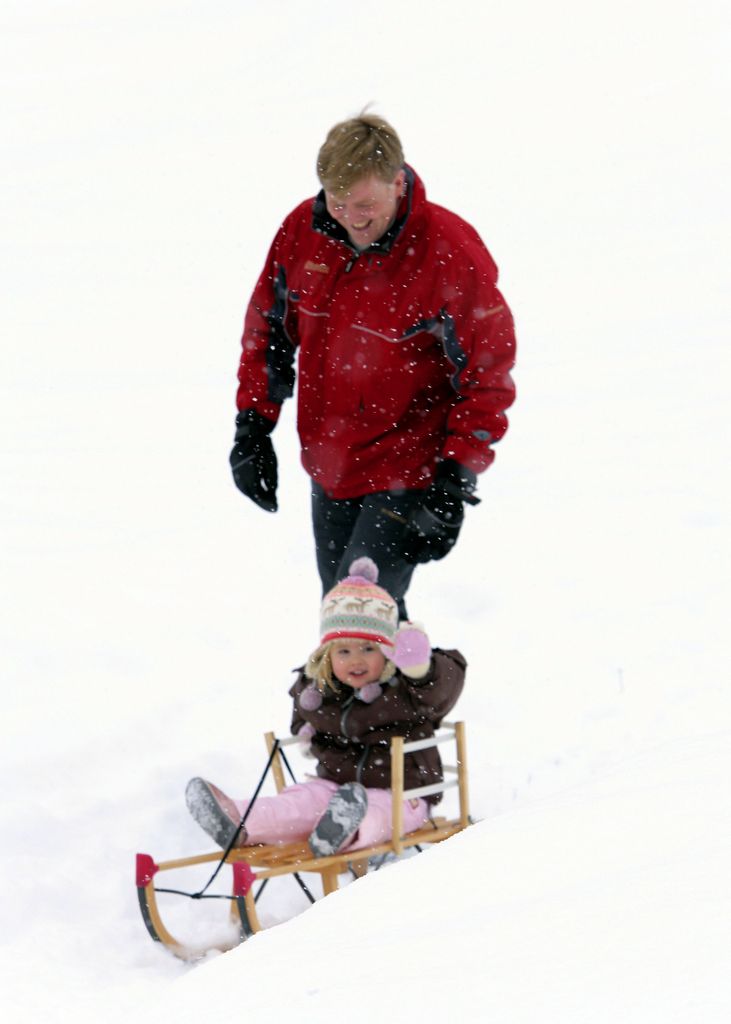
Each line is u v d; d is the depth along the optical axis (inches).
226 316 1994.3
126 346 1841.8
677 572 849.5
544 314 1838.1
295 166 2947.8
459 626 799.1
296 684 522.6
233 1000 236.4
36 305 2063.2
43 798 581.6
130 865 509.4
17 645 813.2
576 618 785.6
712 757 303.0
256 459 596.7
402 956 230.8
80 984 400.8
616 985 194.5
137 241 2439.7
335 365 551.2
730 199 2412.6
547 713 649.6
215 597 911.0
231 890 494.3
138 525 1104.2
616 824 269.7
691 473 1089.4
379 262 532.7
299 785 489.4
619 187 2564.0
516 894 247.0
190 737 665.0
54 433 1445.6
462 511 530.3
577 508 1020.5
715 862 234.4
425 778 494.3
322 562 586.2
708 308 1788.9
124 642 818.2
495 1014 196.2
